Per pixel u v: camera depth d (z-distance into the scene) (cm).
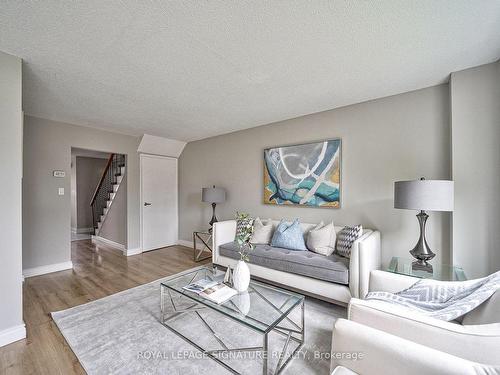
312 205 308
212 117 330
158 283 288
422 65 197
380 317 107
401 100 250
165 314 214
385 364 87
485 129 196
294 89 242
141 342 174
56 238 337
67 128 352
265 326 137
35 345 170
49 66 196
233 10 135
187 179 484
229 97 262
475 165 199
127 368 148
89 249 461
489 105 195
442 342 92
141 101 273
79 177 643
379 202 263
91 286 279
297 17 141
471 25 148
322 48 173
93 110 302
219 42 166
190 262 377
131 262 376
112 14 138
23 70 202
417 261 208
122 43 167
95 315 211
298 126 327
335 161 290
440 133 230
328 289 214
